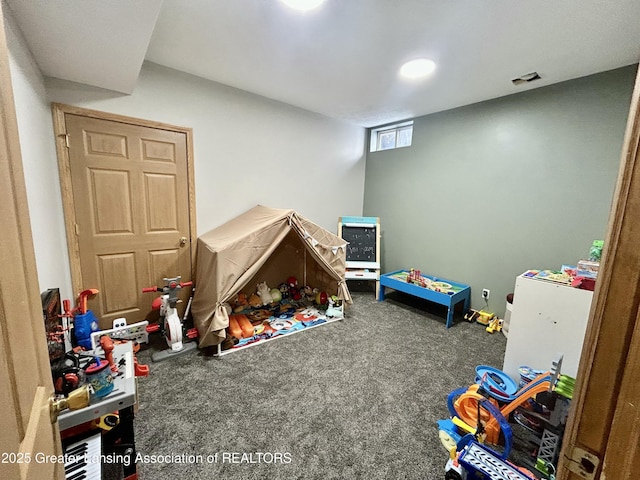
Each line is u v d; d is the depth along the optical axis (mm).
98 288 2383
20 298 540
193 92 2678
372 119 3830
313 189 3820
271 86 2850
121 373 1222
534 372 1652
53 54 1682
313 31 1853
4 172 502
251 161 3189
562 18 1619
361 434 1529
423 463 1371
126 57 1732
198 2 1588
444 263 3467
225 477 1277
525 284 1819
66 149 2129
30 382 556
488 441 1474
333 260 3021
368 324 2939
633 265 380
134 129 2406
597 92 2268
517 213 2803
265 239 2463
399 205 3924
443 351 2420
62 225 2172
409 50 2043
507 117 2803
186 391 1834
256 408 1694
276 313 3107
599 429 423
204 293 2461
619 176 398
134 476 1211
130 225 2482
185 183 2744
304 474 1301
